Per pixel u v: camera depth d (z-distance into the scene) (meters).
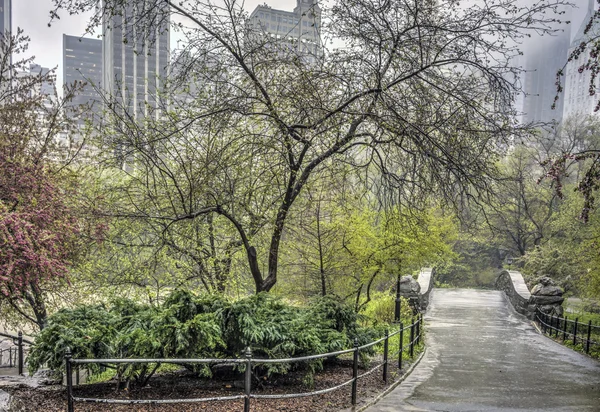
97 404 7.09
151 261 12.27
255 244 12.22
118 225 12.05
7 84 14.40
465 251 49.03
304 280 18.77
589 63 10.62
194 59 10.53
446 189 9.41
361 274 17.89
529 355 14.38
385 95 9.21
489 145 9.39
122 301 8.88
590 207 11.26
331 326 10.60
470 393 9.36
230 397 6.05
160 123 10.70
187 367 8.80
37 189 11.11
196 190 10.19
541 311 21.45
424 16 9.76
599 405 8.57
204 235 12.77
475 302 31.70
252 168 11.08
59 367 7.08
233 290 13.36
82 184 12.95
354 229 16.34
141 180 12.27
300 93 9.87
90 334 7.34
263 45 10.50
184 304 8.11
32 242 9.41
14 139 12.49
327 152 10.13
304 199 13.11
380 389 9.28
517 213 37.00
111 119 11.25
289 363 8.55
